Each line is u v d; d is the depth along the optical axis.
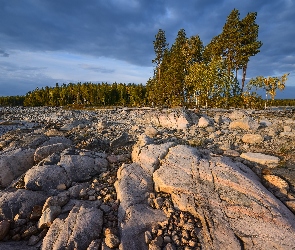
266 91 34.94
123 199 6.35
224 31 42.72
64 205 6.50
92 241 5.20
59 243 5.11
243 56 41.09
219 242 5.04
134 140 11.65
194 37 44.94
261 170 7.31
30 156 8.98
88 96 80.44
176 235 5.29
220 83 36.25
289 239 4.93
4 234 5.74
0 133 15.68
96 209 6.17
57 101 83.81
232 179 6.22
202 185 6.26
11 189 7.14
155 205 6.19
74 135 12.70
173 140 10.86
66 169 7.79
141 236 5.36
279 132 11.96
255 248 4.89
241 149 9.23
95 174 8.17
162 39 55.72
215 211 5.64
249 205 5.60
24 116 29.17
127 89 79.50
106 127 15.20
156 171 7.10
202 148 9.57
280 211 5.49
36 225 6.01
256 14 41.56
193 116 16.52
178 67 42.59
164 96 46.34
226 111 27.00
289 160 7.88
